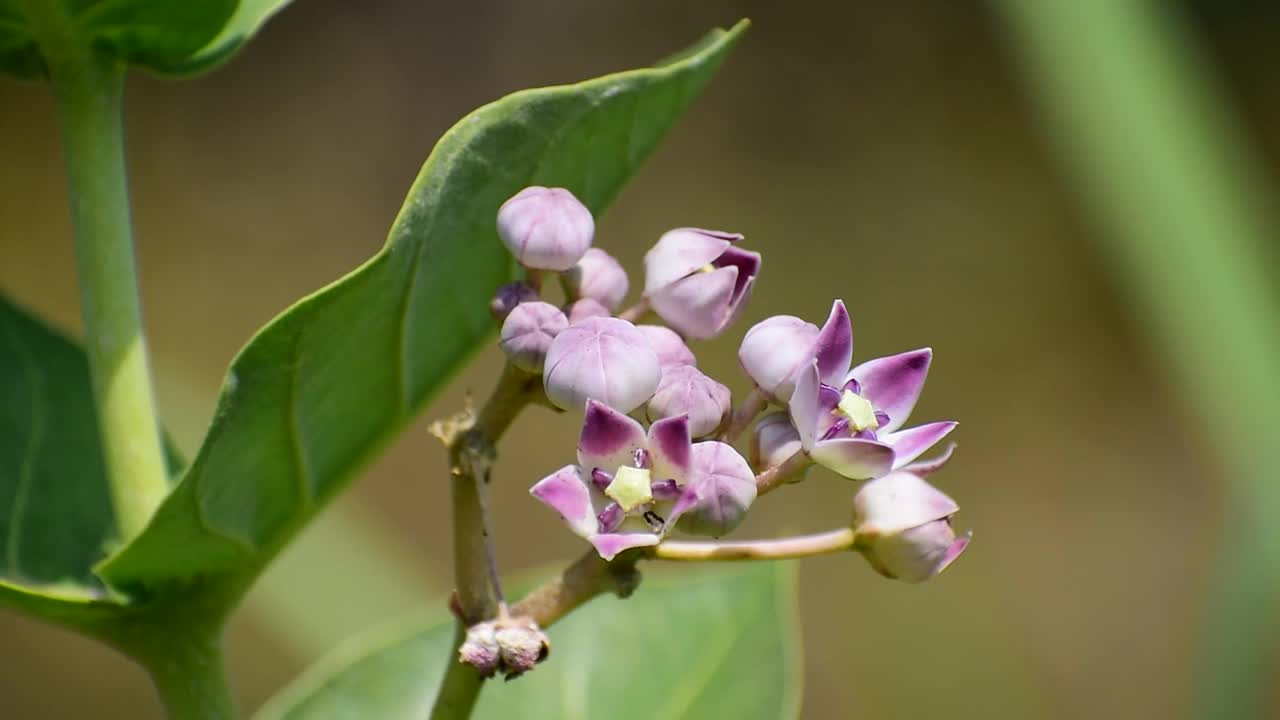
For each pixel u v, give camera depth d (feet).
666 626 2.52
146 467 2.33
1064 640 6.03
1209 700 2.70
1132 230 2.66
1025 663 5.94
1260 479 2.62
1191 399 2.68
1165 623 6.05
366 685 2.51
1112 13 2.67
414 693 2.51
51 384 2.49
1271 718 3.59
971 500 6.36
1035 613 6.10
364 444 2.32
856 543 2.17
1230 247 2.63
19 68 2.33
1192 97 2.66
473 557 2.18
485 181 2.26
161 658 2.34
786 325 2.19
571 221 2.21
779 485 2.17
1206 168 2.65
